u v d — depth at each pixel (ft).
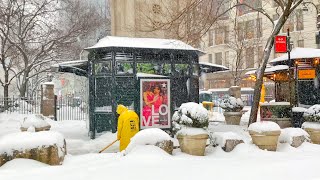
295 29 144.97
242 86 155.22
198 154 28.04
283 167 19.72
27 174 19.65
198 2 46.01
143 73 46.93
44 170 20.85
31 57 117.60
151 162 22.33
